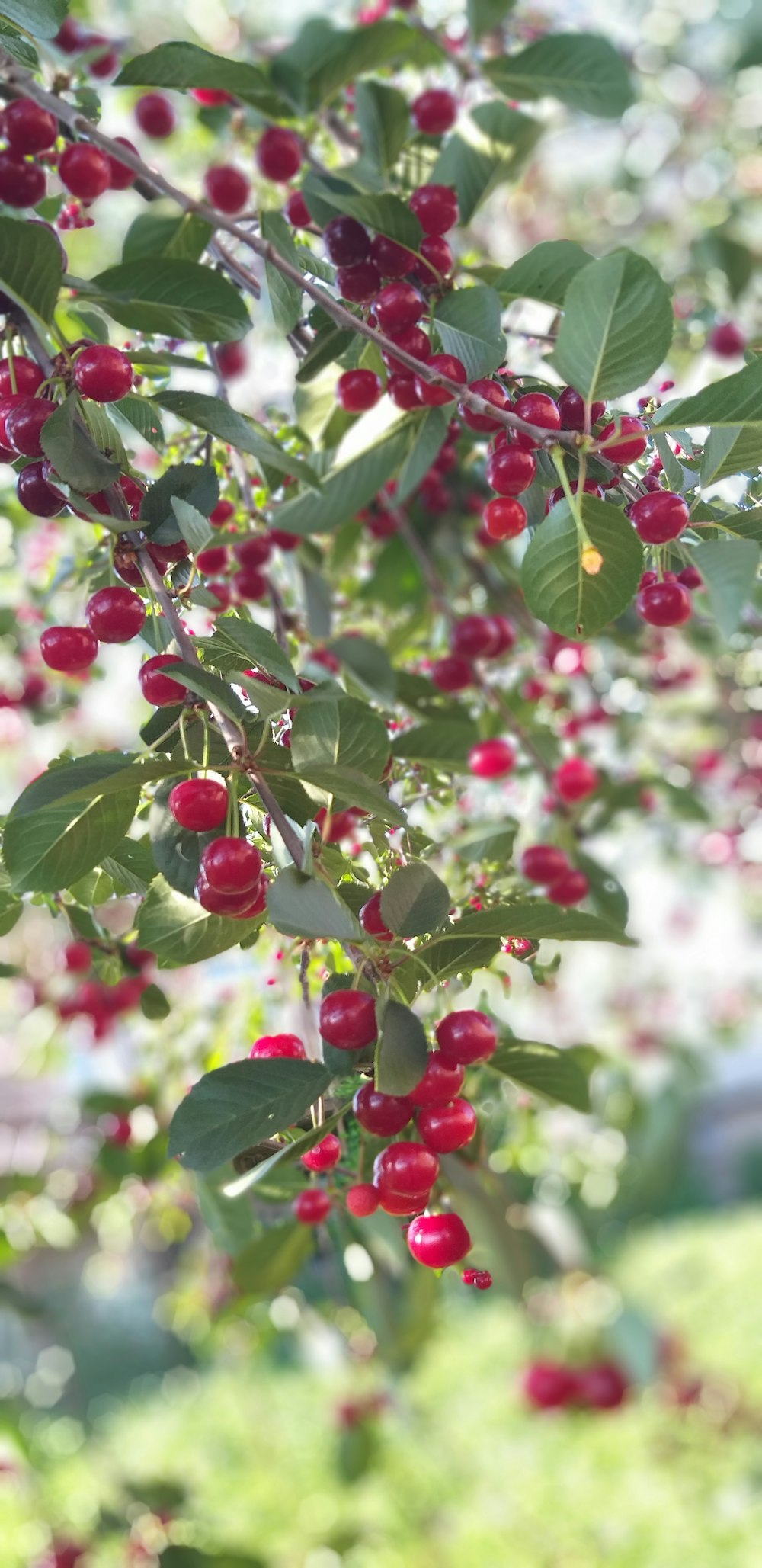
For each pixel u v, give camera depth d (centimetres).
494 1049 67
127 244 98
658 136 217
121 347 99
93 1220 139
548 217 251
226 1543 244
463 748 96
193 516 70
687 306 150
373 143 103
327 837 73
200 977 112
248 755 69
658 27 193
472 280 95
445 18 134
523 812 124
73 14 145
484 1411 324
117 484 74
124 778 67
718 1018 261
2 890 77
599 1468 279
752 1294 410
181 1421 360
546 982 86
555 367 71
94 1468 253
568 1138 159
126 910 96
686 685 149
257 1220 98
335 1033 66
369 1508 267
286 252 84
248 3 192
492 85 119
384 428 86
